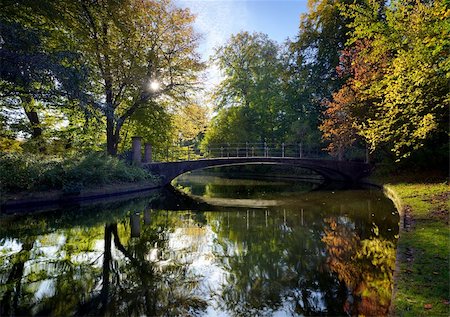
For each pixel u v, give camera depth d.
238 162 19.78
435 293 3.21
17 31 8.38
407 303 3.04
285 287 4.43
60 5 11.30
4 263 5.57
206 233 7.87
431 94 8.44
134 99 17.00
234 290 4.41
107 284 4.68
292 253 6.02
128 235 7.66
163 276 5.01
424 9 8.35
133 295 4.28
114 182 14.04
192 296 4.25
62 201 11.05
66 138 15.39
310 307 3.78
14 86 9.58
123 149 19.95
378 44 9.16
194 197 15.06
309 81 26.58
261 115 30.41
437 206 7.78
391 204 11.26
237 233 7.82
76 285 4.63
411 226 6.14
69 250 6.36
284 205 12.30
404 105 9.13
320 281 4.57
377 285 4.30
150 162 17.75
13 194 9.86
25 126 13.24
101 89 15.76
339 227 8.12
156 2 15.92
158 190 16.28
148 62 16.41
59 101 10.48
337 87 23.61
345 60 17.52
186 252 6.26
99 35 15.02
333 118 18.48
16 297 4.21
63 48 12.19
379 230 7.58
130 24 14.85
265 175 31.09
